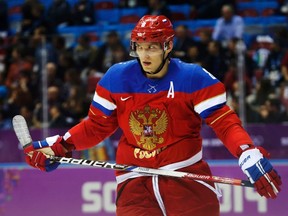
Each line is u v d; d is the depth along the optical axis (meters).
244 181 4.11
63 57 9.77
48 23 12.22
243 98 9.47
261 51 9.53
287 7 12.20
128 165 4.39
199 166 4.36
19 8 13.76
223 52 9.52
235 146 4.11
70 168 8.55
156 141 4.28
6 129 9.85
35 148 4.58
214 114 4.23
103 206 8.49
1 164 9.88
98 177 8.51
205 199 4.32
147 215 4.34
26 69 9.83
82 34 9.92
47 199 8.57
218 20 10.79
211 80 4.22
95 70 9.75
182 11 12.41
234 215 8.23
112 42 9.83
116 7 13.00
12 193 8.64
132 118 4.30
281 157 9.56
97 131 4.57
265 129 9.52
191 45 9.62
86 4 12.41
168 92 4.22
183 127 4.27
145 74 4.27
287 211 8.20
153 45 4.12
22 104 9.80
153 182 4.31
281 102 9.51
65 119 9.70
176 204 4.30
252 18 11.90
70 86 9.73
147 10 12.49
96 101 4.46
